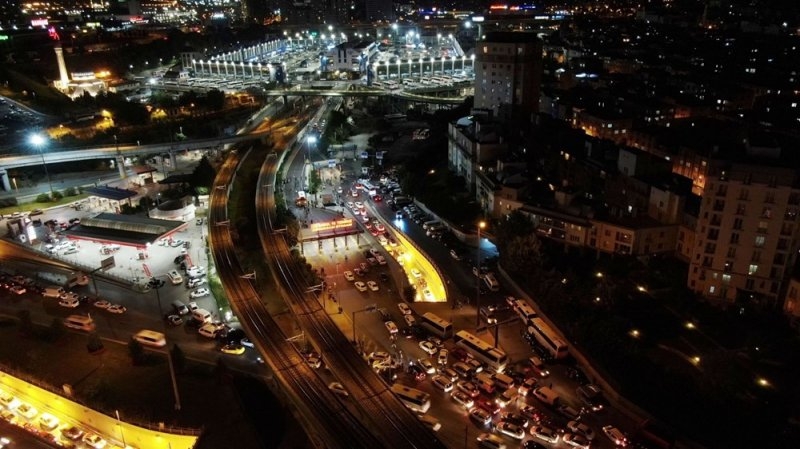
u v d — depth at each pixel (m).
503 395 118.56
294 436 109.69
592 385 119.81
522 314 145.25
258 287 160.88
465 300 155.38
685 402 112.06
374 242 194.88
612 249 158.50
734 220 133.50
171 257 186.38
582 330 131.25
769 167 127.12
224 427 107.69
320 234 185.62
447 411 116.38
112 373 126.44
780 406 110.88
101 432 115.75
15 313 154.25
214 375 123.81
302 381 113.31
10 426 117.06
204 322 147.62
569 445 107.19
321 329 131.75
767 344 122.88
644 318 137.75
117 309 154.00
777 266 132.12
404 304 152.88
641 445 104.44
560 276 154.75
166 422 109.12
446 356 130.25
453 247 185.38
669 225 154.12
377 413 105.25
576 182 192.38
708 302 141.62
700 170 182.38
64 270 174.25
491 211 190.00
